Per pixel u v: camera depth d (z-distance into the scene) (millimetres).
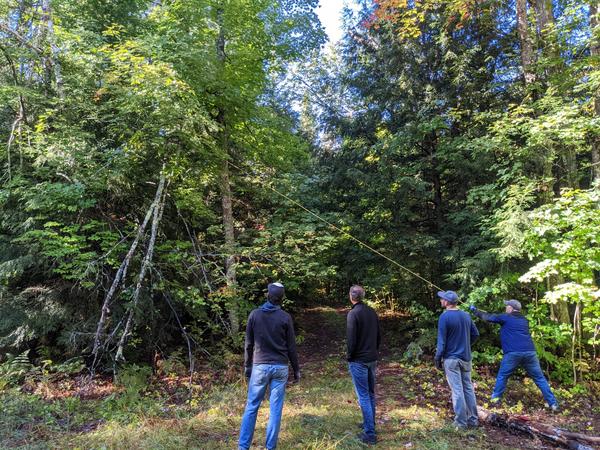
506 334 5664
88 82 7645
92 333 6254
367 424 4215
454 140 8172
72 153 6609
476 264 7191
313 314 13258
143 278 6770
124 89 6832
